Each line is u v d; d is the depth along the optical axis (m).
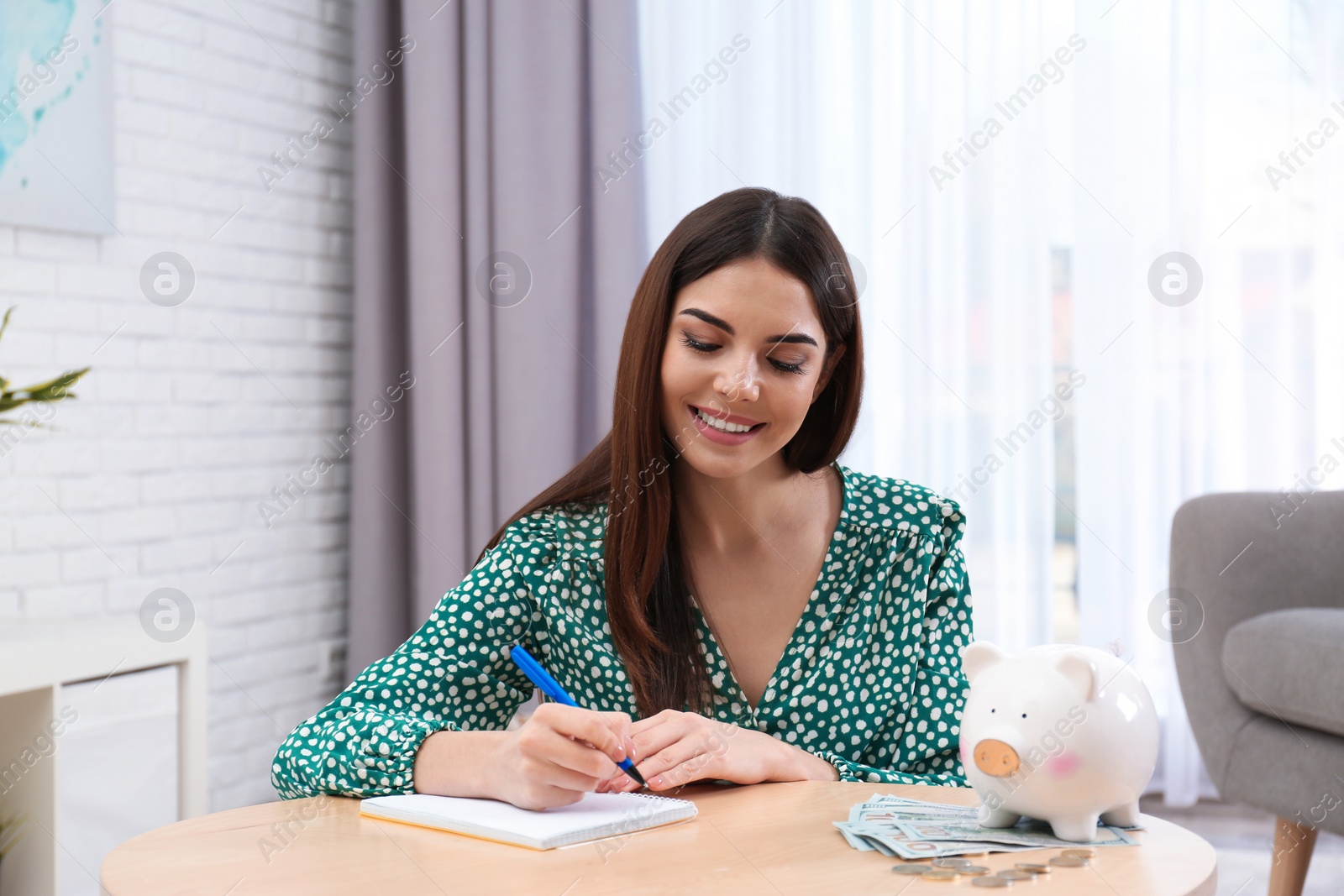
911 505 1.21
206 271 2.57
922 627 1.20
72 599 2.29
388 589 2.92
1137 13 2.60
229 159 2.62
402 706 1.09
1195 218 2.56
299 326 2.83
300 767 0.96
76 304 2.29
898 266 2.72
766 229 1.07
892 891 0.67
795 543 1.18
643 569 1.13
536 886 0.68
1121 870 0.70
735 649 1.18
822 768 1.03
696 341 1.07
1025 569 2.67
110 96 2.33
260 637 2.72
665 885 0.68
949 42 2.68
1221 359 2.58
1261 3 2.53
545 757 0.82
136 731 1.51
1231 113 2.56
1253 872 2.17
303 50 2.82
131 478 2.41
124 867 0.74
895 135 2.73
